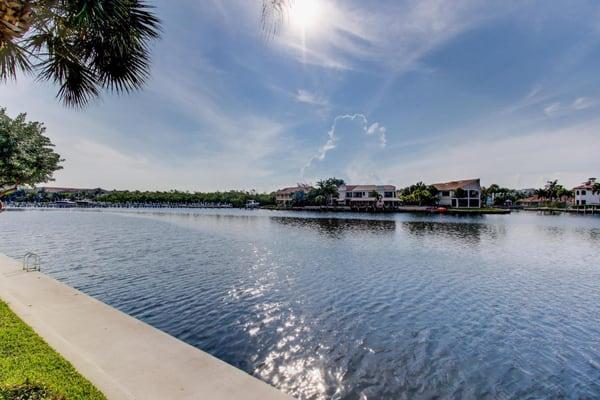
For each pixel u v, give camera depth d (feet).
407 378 21.91
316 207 295.07
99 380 15.65
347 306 35.22
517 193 402.72
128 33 15.64
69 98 18.47
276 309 34.17
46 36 15.20
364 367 23.16
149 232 109.19
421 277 47.80
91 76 17.90
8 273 38.01
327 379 21.75
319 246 78.02
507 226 129.80
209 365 17.71
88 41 16.31
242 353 24.98
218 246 77.66
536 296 39.14
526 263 58.29
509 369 23.15
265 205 370.94
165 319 31.35
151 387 15.38
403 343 26.81
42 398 11.55
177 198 399.24
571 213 239.09
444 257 63.57
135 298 37.37
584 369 23.20
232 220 172.45
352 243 83.20
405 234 103.30
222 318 31.63
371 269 52.90
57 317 24.09
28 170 35.01
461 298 38.17
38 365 15.46
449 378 21.99
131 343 20.04
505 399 19.92
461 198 258.37
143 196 399.24
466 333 28.78
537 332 29.12
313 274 49.32
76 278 45.93
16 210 243.60
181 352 19.11
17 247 72.02
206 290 40.60
